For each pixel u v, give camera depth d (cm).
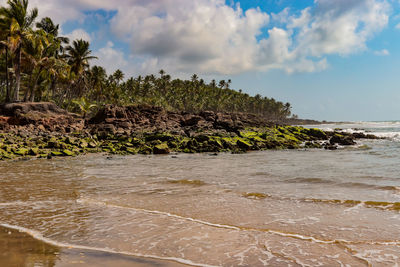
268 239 550
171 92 13862
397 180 1141
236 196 909
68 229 602
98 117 4781
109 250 494
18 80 4012
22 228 607
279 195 915
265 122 6372
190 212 734
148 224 640
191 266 435
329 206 777
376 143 3659
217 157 2286
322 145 3416
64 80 5566
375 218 665
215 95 15900
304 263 446
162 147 2659
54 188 1027
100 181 1178
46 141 2797
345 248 504
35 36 3991
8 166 1648
